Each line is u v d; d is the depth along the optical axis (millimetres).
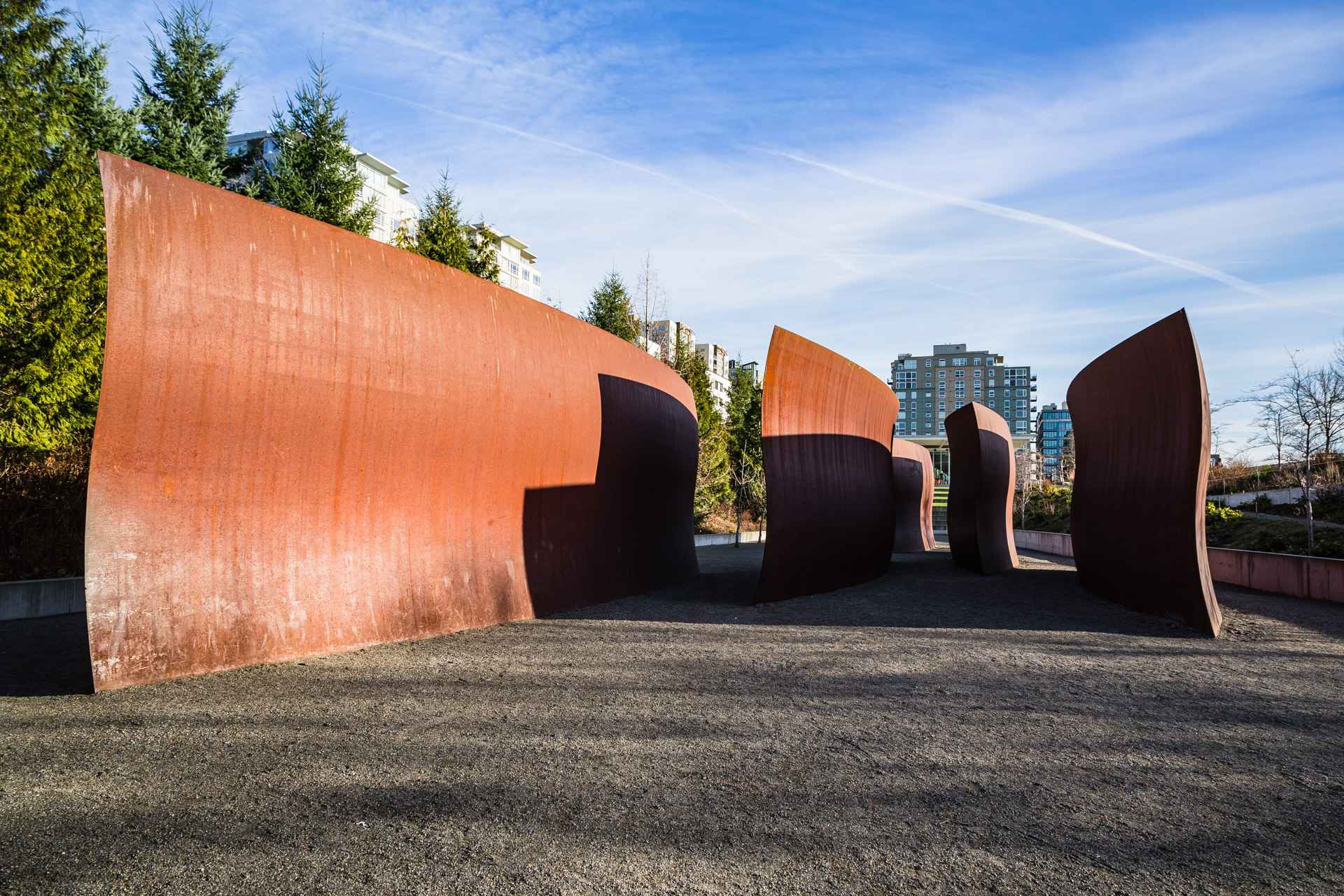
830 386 12898
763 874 3113
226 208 6688
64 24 12273
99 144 17297
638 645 8328
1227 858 3311
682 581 15539
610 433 12555
